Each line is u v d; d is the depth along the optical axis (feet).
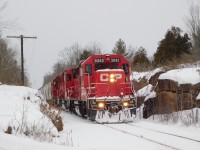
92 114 59.93
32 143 25.52
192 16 100.17
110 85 62.28
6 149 21.95
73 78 80.59
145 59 144.87
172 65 75.25
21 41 121.80
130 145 33.78
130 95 61.93
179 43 109.70
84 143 35.88
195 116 51.13
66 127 52.19
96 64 65.46
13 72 115.96
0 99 48.44
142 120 63.87
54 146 26.08
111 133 43.39
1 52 103.40
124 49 175.11
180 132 43.32
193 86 56.80
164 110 60.18
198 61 74.95
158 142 35.45
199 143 34.45
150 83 76.38
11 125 35.76
